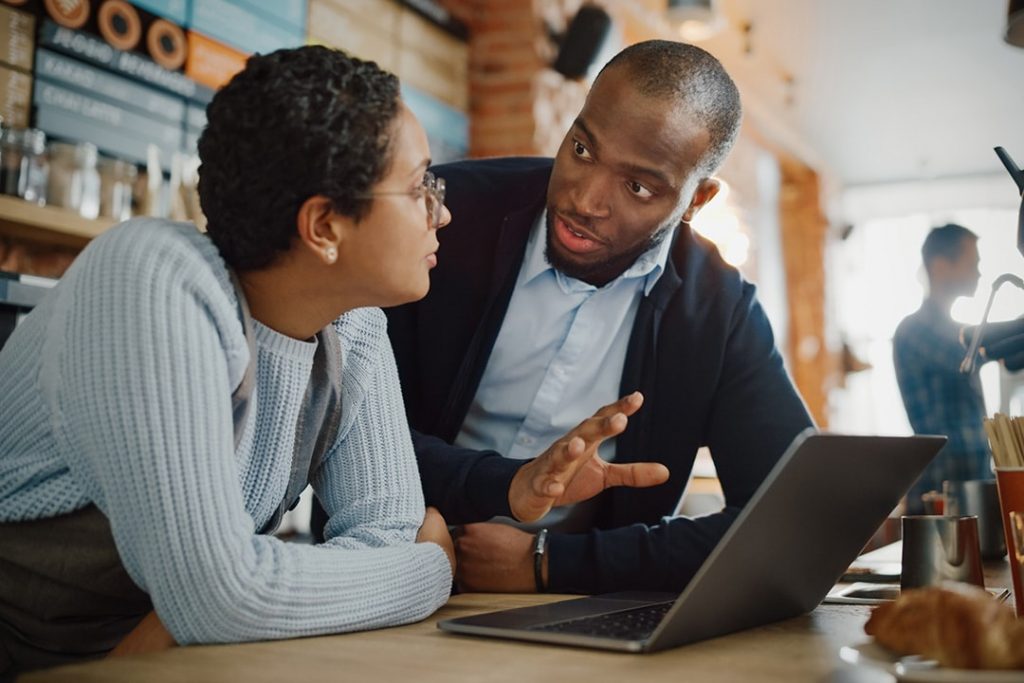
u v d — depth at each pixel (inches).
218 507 33.5
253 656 30.4
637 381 61.4
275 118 35.6
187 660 29.6
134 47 113.5
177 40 118.9
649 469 46.5
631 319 62.0
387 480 45.1
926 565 40.0
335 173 36.0
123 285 34.3
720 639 34.0
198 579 32.5
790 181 354.3
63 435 36.0
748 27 238.7
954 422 113.0
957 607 26.2
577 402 62.8
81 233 97.3
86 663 29.3
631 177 53.6
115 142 110.3
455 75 175.6
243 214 36.5
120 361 33.4
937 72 265.1
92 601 40.1
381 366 46.9
